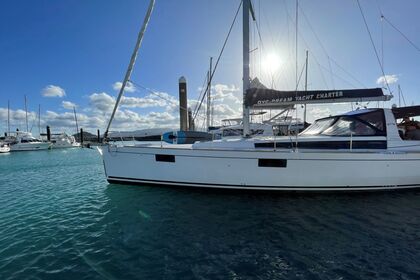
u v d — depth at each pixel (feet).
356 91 18.95
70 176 37.27
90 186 27.61
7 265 11.03
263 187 18.26
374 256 11.25
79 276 10.18
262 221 15.02
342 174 17.80
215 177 18.63
